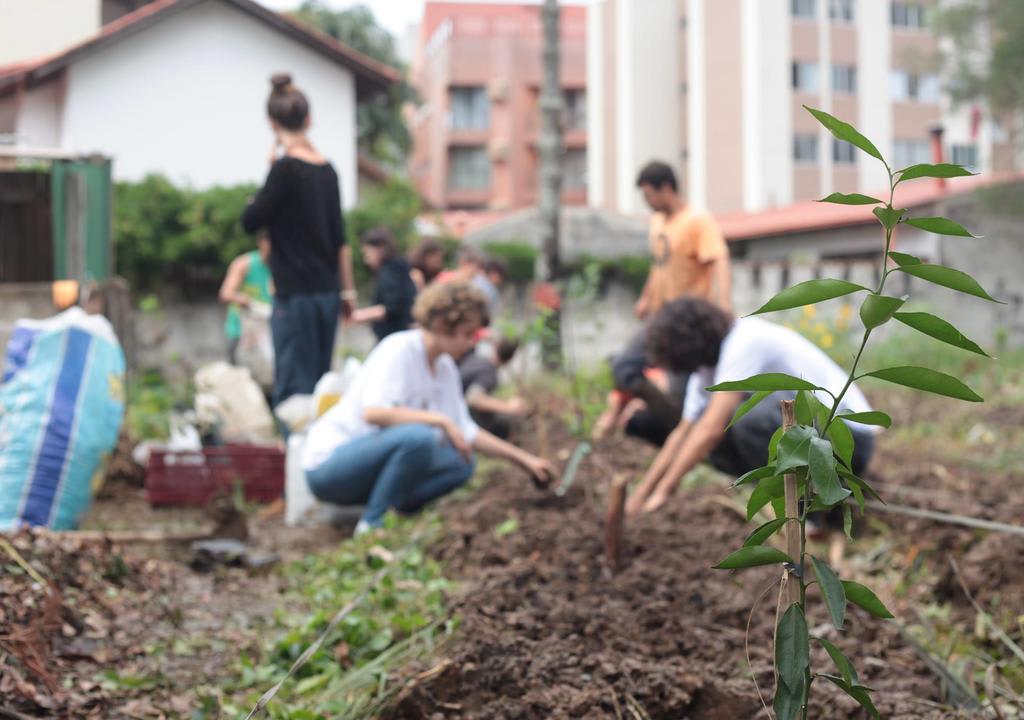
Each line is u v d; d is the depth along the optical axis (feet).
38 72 70.64
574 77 171.63
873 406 37.35
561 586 13.80
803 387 6.32
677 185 24.95
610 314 66.74
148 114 73.72
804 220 87.30
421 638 12.15
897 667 11.39
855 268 66.64
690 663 11.13
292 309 23.58
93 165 27.78
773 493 6.63
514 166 172.35
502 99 171.63
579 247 69.97
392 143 125.90
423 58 192.95
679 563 14.90
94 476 17.76
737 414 6.62
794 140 128.36
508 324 28.32
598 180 146.51
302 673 11.89
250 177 75.77
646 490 17.43
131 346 29.63
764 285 66.33
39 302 26.37
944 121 133.49
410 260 29.55
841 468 6.36
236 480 22.70
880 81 131.23
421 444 18.48
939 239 76.69
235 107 75.36
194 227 58.08
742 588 13.75
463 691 10.56
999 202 75.61
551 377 38.47
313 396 21.98
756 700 10.19
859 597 6.43
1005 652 12.53
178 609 13.44
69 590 13.23
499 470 22.89
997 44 81.15
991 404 38.40
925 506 18.40
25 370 17.62
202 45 74.49
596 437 24.88
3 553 12.96
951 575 14.55
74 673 11.43
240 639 13.05
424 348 18.97
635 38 139.54
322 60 77.25
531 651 11.21
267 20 75.00
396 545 17.13
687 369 16.94
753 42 127.13
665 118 140.15
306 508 21.06
